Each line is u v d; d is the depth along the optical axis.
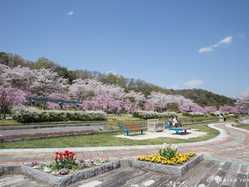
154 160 7.89
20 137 14.05
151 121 24.39
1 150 10.85
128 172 7.43
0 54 56.75
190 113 65.81
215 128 28.89
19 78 40.00
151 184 6.33
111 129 21.61
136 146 13.21
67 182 6.06
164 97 68.06
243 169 7.97
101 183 6.31
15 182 6.23
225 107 92.19
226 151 12.52
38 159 9.28
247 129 28.12
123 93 59.66
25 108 25.97
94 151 11.42
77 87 49.72
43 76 44.38
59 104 37.84
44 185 6.01
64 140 14.53
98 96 48.00
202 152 12.14
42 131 19.64
